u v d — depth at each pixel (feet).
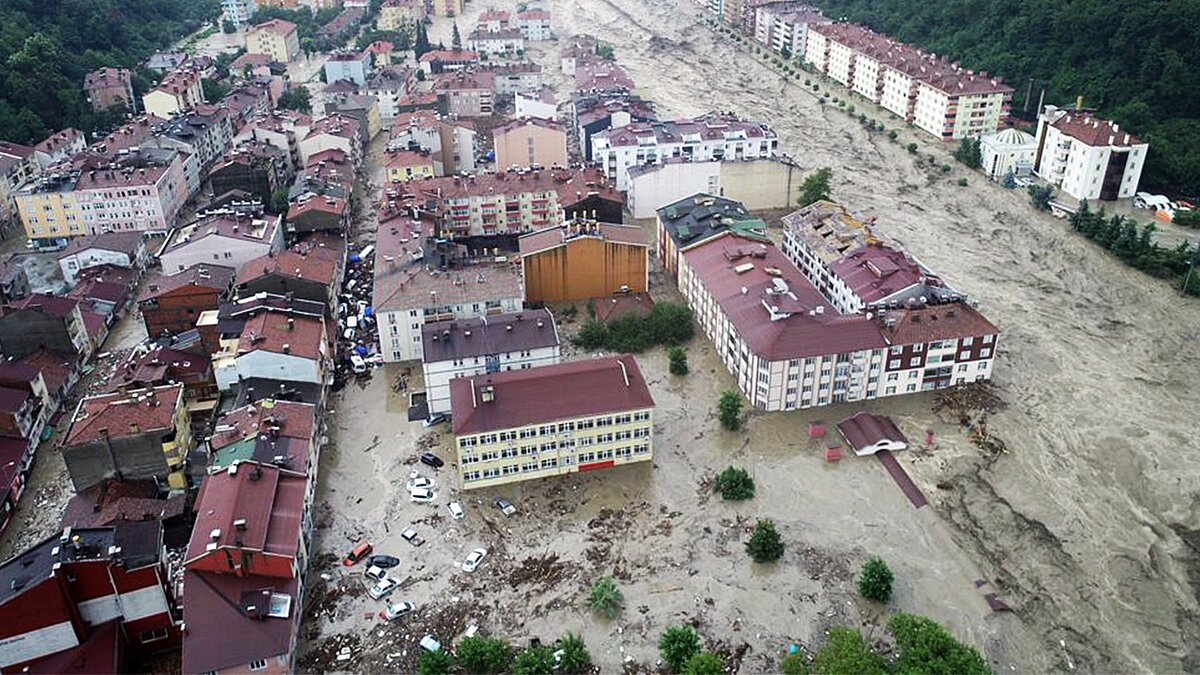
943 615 407.03
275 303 587.68
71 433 463.42
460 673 378.53
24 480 503.20
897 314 553.64
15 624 351.05
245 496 412.16
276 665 363.15
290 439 466.70
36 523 475.31
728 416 530.27
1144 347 625.00
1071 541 450.71
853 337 538.47
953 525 460.14
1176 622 404.98
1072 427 535.60
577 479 495.00
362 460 514.68
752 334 547.49
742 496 475.31
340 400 571.28
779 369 530.27
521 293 595.88
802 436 526.98
